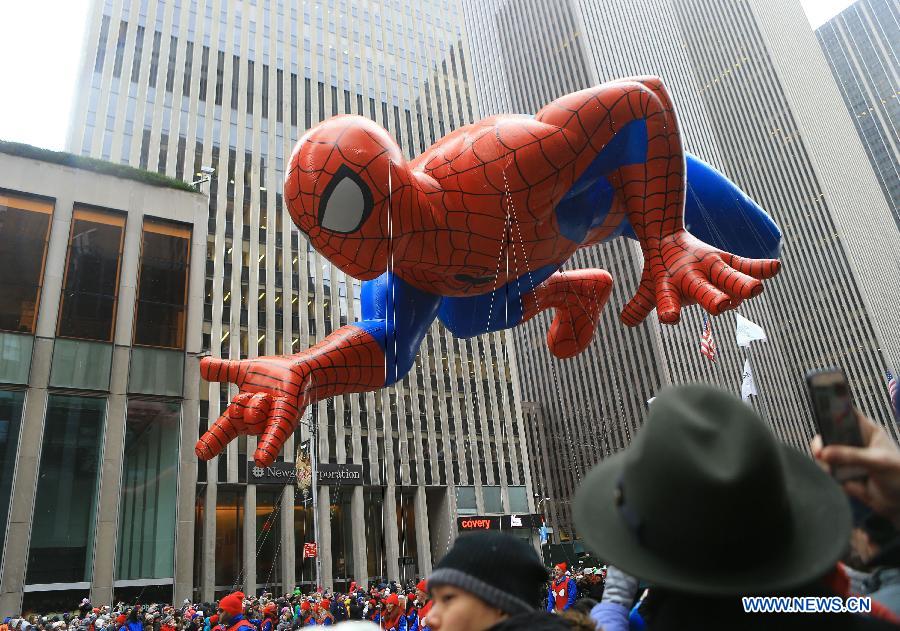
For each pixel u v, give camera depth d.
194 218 23.94
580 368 78.75
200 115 48.38
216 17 52.50
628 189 7.96
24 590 17.95
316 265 49.03
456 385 53.91
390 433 47.72
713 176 9.66
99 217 22.20
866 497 1.24
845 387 1.24
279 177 50.31
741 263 7.23
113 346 21.22
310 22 58.53
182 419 21.72
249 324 44.38
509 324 9.22
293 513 40.53
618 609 1.92
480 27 98.75
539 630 1.40
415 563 46.72
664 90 7.78
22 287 20.39
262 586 39.41
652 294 8.05
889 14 138.50
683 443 1.06
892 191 129.50
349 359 7.48
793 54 111.00
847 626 1.13
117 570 19.52
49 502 18.97
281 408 6.82
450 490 49.59
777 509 1.01
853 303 82.25
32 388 19.67
